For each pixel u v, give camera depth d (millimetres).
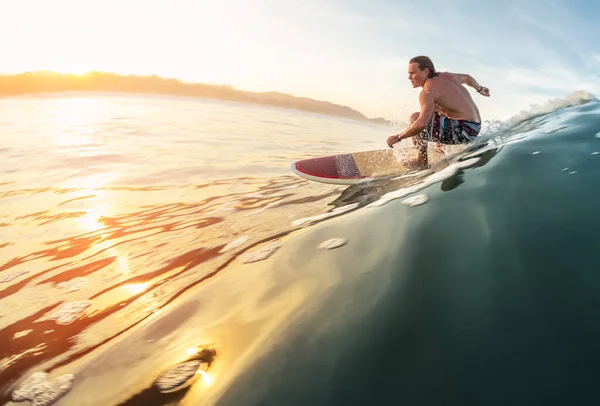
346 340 966
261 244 1948
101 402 988
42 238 2559
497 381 761
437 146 3697
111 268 2014
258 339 1068
